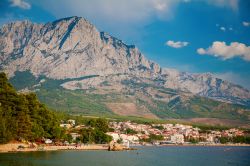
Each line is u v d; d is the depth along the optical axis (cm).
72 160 19288
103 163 18888
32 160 17762
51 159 18950
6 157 18550
